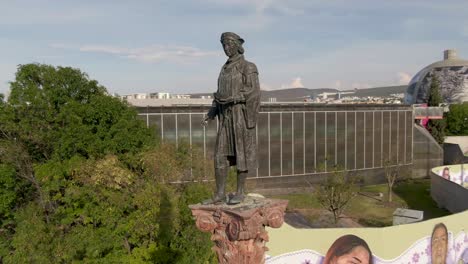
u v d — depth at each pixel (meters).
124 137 27.95
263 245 11.77
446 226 27.84
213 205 11.66
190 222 24.28
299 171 55.16
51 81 28.45
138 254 23.86
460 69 130.25
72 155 27.20
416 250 26.38
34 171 28.45
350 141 58.69
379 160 62.12
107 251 24.03
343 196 41.28
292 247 24.64
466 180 53.78
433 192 50.97
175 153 29.14
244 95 11.33
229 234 11.20
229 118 11.70
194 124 49.47
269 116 53.28
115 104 29.27
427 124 87.94
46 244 22.89
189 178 28.33
